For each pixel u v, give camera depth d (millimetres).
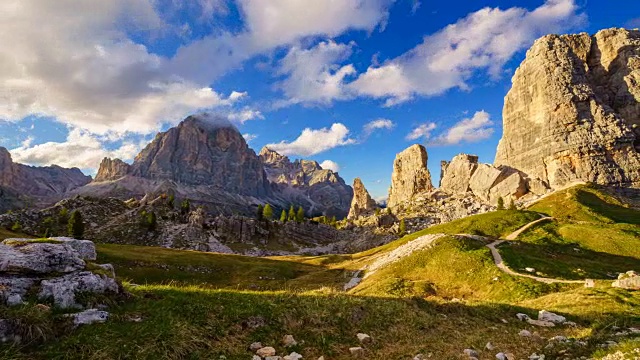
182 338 14023
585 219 117500
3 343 11203
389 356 15953
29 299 13586
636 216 117188
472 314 24609
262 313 17891
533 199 183000
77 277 15352
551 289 41406
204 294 18672
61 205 170750
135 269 71312
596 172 186375
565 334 20812
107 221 167000
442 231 100500
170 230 164125
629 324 21094
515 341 18594
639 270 55844
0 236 92062
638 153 189500
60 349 11766
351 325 18891
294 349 15781
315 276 77875
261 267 83062
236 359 14016
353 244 188875
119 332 13320
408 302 24266
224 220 178500
